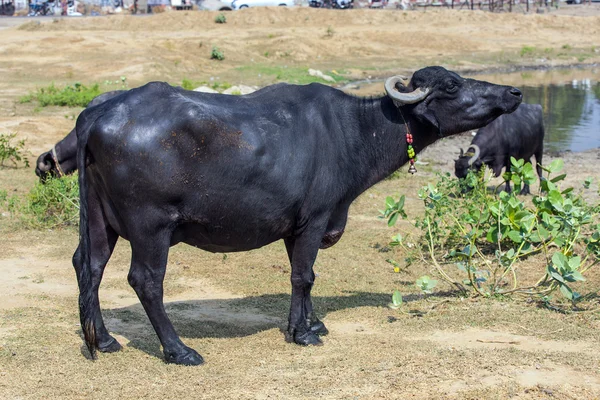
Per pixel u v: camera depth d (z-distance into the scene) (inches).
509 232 285.6
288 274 328.2
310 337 239.0
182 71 1151.6
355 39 1604.3
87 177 225.6
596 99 1021.2
